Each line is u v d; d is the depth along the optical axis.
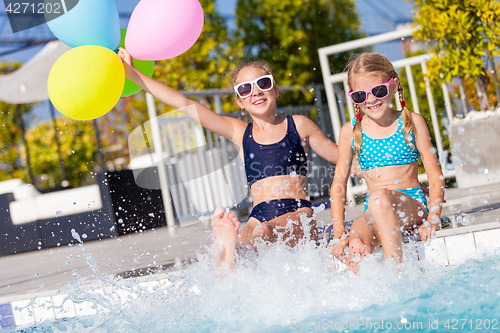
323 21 7.44
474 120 3.51
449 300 1.37
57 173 9.33
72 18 1.91
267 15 7.25
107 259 2.89
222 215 1.75
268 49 7.38
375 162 1.95
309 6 7.38
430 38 3.53
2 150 9.24
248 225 2.02
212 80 7.26
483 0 3.20
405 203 1.76
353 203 3.67
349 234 1.75
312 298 1.51
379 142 1.94
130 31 2.02
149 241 3.64
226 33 7.36
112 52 1.91
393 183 1.93
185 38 2.04
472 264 1.67
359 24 8.12
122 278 2.05
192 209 4.36
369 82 1.87
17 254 5.29
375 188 1.98
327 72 3.76
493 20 3.28
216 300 1.64
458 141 3.58
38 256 4.34
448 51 3.43
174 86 7.22
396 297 1.46
